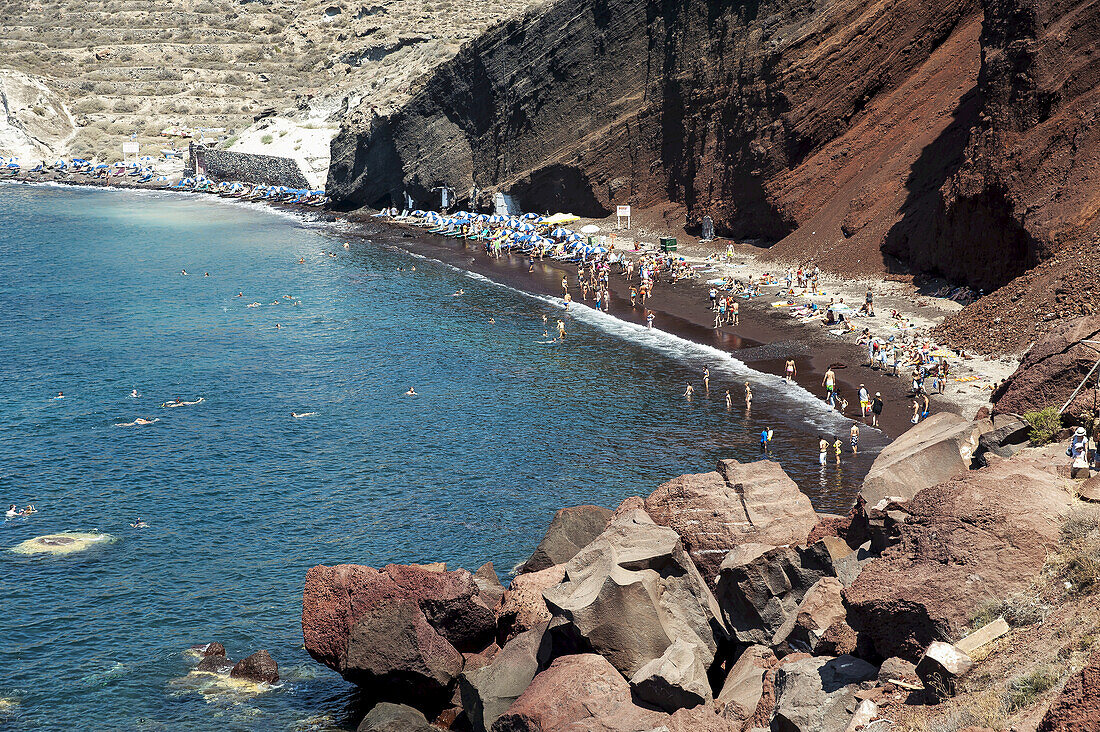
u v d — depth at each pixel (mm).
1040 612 17328
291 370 61719
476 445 47750
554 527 29688
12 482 43750
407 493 42188
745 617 22797
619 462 44969
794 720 17422
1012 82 61406
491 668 23719
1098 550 17812
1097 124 56812
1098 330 29984
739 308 73438
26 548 37375
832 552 22156
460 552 36562
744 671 21188
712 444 46844
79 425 51438
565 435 48812
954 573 18594
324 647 26328
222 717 27266
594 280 87000
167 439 49312
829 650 19953
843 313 65625
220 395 56531
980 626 17781
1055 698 13859
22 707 27891
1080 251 53844
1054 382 29141
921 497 20531
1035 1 60750
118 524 39625
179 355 65438
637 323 71938
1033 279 55625
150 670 29656
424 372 60844
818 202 84188
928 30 81625
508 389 56875
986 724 14820
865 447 45375
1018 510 19344
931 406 48000
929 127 76812
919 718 16047
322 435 49688
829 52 83312
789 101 85188
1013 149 59938
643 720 20125
